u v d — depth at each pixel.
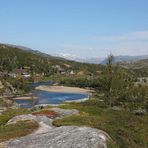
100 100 84.19
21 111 67.00
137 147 29.00
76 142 24.09
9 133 31.78
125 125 35.66
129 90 80.19
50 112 48.53
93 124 33.94
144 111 68.44
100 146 23.58
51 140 25.62
